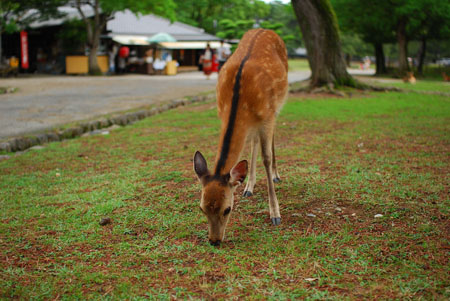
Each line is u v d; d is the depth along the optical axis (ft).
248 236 12.72
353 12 93.45
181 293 9.82
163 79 80.94
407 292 9.46
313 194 15.75
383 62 108.88
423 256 11.00
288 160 20.33
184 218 14.10
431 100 42.34
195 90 56.03
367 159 20.10
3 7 87.97
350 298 9.36
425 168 18.31
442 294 9.32
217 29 162.40
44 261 11.55
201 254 11.69
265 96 13.71
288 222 13.58
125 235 13.03
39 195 16.60
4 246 12.39
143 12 93.40
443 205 14.12
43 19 94.12
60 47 101.55
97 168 20.07
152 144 24.36
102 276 10.69
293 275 10.44
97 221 14.05
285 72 16.43
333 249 11.62
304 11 46.60
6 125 29.91
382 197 15.07
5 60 95.55
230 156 12.25
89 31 94.07
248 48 15.43
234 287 10.02
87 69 97.30
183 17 153.48
